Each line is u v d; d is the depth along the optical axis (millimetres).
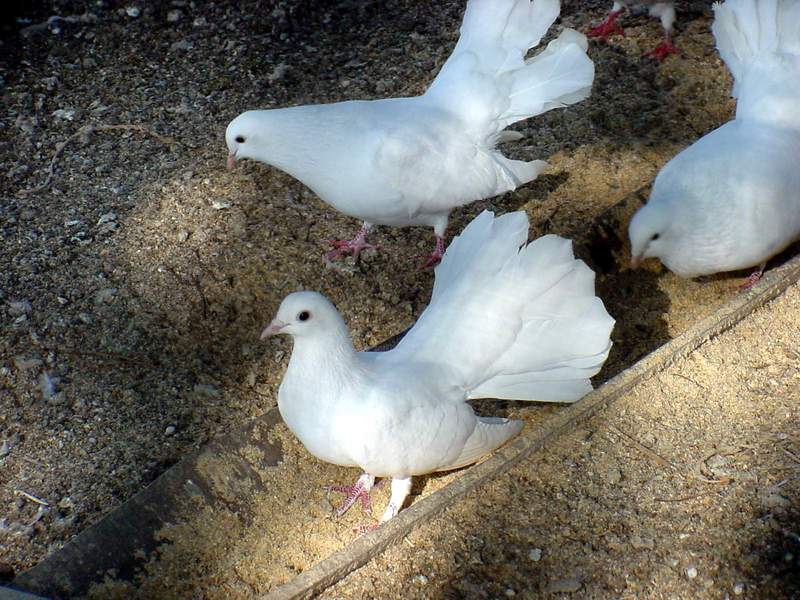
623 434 1854
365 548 1765
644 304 2041
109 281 2121
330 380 1788
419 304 2094
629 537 1776
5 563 1863
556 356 1839
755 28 2057
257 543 1840
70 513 1904
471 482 1809
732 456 1831
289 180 2244
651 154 2236
